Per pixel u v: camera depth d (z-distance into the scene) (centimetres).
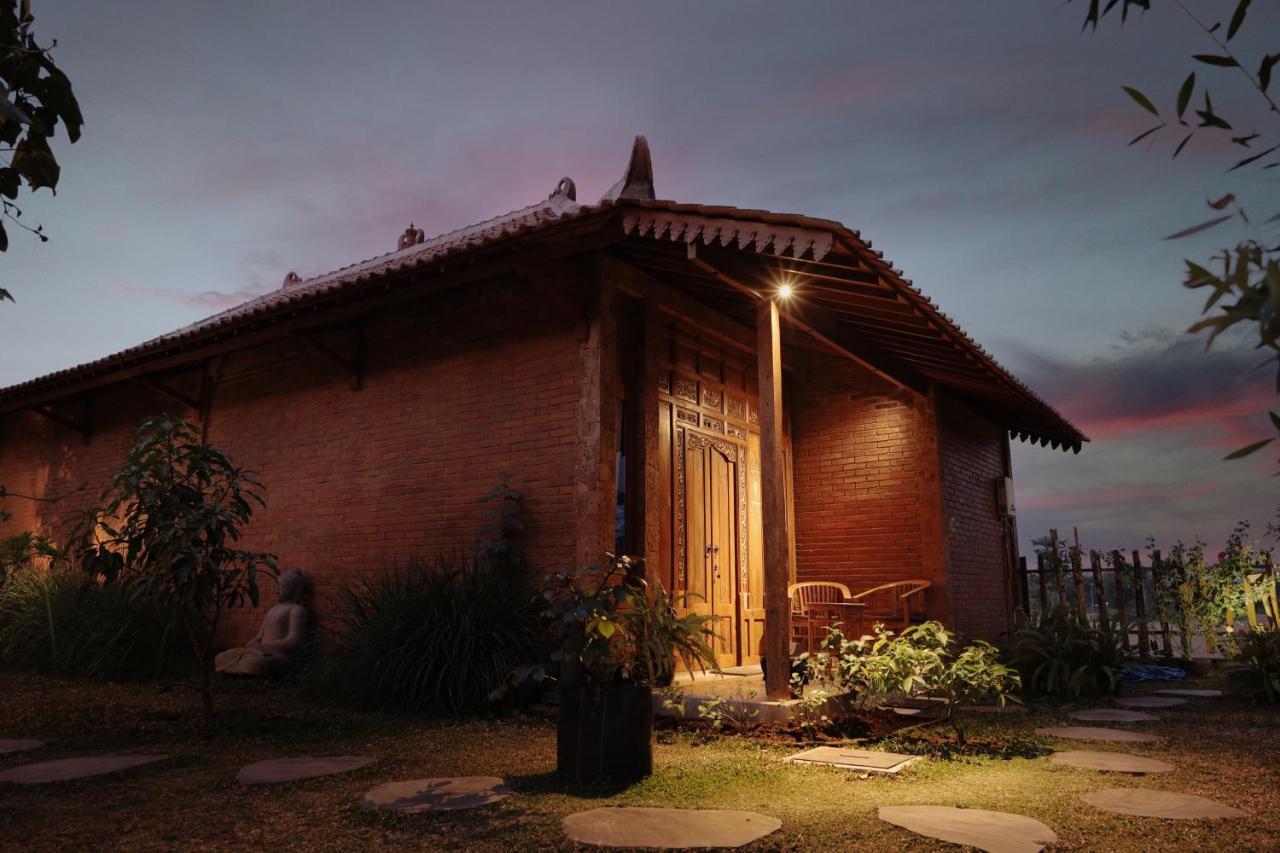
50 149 227
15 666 936
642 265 820
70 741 563
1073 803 403
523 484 787
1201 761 519
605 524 741
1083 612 998
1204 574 1139
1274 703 823
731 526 963
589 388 761
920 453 1067
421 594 735
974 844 331
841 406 1130
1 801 399
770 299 708
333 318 855
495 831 350
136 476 588
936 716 718
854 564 1088
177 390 1135
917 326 817
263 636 884
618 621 505
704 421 939
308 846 330
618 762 450
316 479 948
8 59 219
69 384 1148
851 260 632
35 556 1144
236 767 485
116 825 357
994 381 984
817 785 448
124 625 873
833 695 668
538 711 683
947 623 1016
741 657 942
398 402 898
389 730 614
